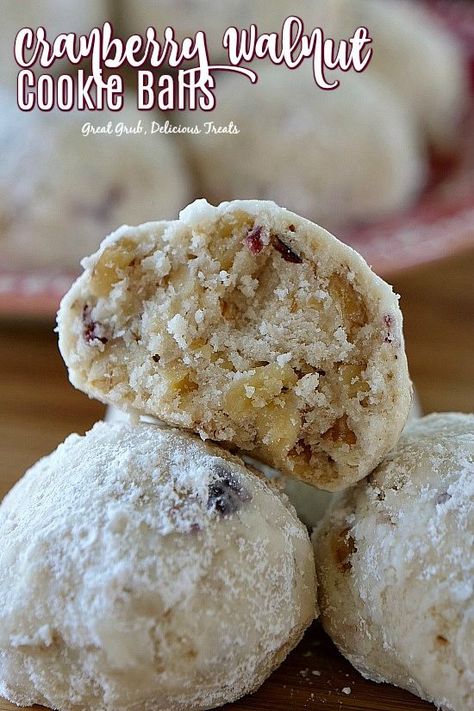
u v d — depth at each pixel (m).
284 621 0.13
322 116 0.24
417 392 0.21
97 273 0.14
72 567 0.12
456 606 0.12
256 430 0.14
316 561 0.14
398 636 0.13
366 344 0.14
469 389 0.21
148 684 0.12
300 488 0.15
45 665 0.12
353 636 0.13
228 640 0.12
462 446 0.14
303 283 0.14
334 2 0.25
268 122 0.25
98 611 0.12
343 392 0.14
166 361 0.14
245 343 0.14
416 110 0.28
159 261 0.14
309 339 0.14
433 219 0.25
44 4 0.24
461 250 0.22
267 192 0.25
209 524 0.13
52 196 0.22
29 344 0.23
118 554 0.12
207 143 0.25
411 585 0.13
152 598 0.12
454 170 0.28
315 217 0.25
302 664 0.14
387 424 0.13
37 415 0.20
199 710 0.13
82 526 0.13
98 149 0.23
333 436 0.14
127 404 0.14
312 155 0.24
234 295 0.14
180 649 0.12
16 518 0.13
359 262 0.13
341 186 0.24
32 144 0.23
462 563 0.13
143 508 0.13
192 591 0.12
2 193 0.22
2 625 0.13
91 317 0.14
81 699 0.12
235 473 0.13
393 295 0.14
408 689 0.13
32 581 0.12
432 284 0.25
